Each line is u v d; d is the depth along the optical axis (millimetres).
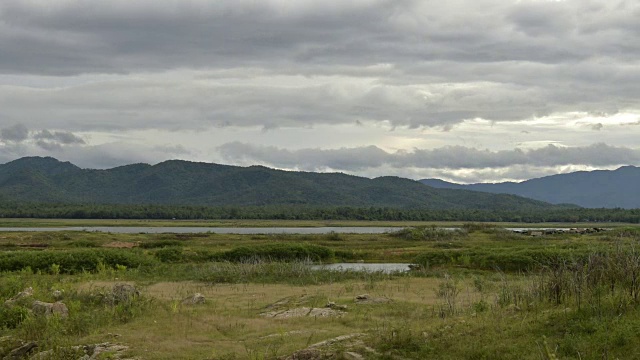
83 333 15727
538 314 13906
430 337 12750
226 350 13336
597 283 15430
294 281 27672
